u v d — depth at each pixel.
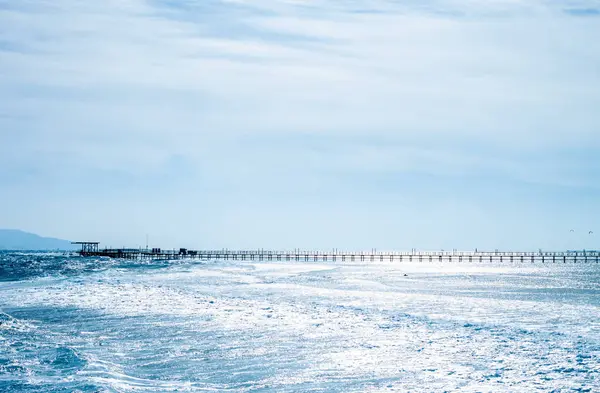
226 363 18.39
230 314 28.59
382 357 19.23
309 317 27.88
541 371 17.36
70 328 24.47
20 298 36.22
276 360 18.78
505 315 29.17
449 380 16.44
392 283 54.56
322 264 122.38
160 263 109.06
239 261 133.38
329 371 17.45
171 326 25.06
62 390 14.41
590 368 17.66
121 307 31.19
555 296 40.59
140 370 17.45
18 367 16.80
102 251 152.50
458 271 86.62
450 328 24.95
